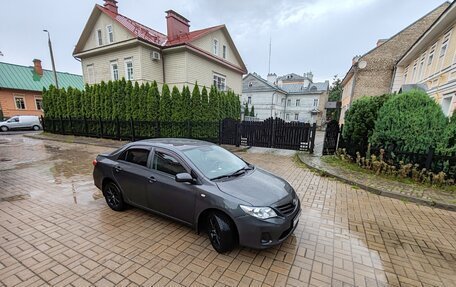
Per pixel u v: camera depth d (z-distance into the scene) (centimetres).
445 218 383
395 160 602
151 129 1237
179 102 1205
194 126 1167
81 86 3184
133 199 367
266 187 303
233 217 262
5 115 2514
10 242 300
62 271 245
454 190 491
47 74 2941
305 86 4041
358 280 238
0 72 2545
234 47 1978
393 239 316
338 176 598
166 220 362
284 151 1049
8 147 1121
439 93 1003
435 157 535
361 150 724
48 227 340
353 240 312
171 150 339
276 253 280
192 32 1748
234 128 1160
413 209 418
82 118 1509
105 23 1566
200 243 300
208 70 1700
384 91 1741
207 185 291
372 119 688
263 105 3503
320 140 1579
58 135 1620
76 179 583
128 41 1398
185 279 235
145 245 294
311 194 493
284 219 268
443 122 548
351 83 1944
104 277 237
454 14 864
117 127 1332
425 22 1603
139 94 1263
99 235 318
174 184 313
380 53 1727
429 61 1165
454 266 262
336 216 386
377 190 496
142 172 350
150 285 226
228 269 250
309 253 281
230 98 1532
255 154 976
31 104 2714
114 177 385
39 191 494
